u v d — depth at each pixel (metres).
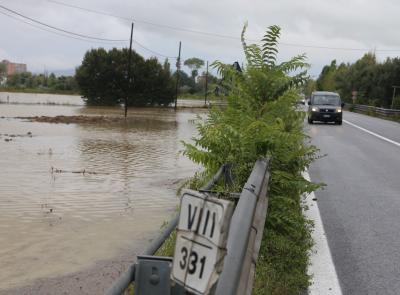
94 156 18.14
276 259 4.98
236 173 5.44
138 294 2.16
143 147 21.39
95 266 7.02
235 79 6.61
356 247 6.04
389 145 19.08
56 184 12.67
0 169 14.63
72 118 37.06
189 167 16.25
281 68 6.49
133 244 8.02
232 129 5.43
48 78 119.44
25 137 23.53
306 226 6.40
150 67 69.12
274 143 5.62
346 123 32.84
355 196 9.27
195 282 1.82
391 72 59.38
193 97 112.06
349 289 4.71
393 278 5.02
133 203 10.83
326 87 89.56
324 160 14.44
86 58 67.94
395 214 7.85
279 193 5.95
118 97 68.62
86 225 9.01
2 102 58.16
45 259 7.22
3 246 7.69
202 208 1.87
